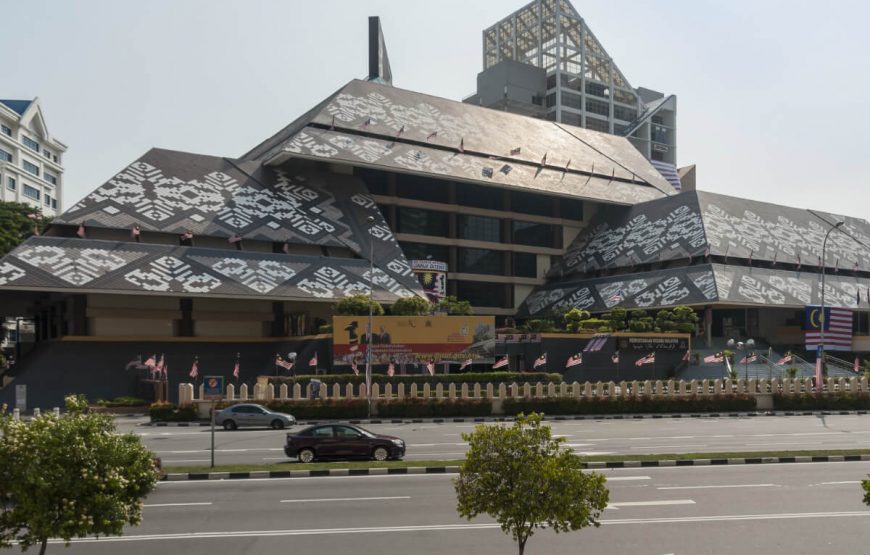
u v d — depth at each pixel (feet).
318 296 222.69
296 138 268.41
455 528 56.29
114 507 38.81
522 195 330.54
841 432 128.06
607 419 159.02
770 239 304.50
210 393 85.20
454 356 190.60
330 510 63.21
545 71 521.65
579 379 215.10
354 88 313.12
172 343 211.61
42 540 38.96
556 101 509.76
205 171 255.91
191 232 227.20
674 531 55.26
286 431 135.03
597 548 50.65
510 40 568.41
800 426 140.15
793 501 66.28
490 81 519.19
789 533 54.65
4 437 38.14
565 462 40.45
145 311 216.54
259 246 239.09
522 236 328.90
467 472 40.88
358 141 282.77
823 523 57.77
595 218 346.95
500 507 39.91
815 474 81.15
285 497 69.36
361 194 277.23
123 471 40.06
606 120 533.55
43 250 202.90
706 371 221.25
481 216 318.65
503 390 163.63
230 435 127.65
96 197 226.99
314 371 194.08
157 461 76.89
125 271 205.36
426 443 112.47
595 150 373.40
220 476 80.59
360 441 93.61
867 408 179.52
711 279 259.39
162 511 63.21
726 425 142.82
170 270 211.61
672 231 297.94
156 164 249.14
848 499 67.21
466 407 160.45
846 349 229.25
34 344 248.93
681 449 102.68
